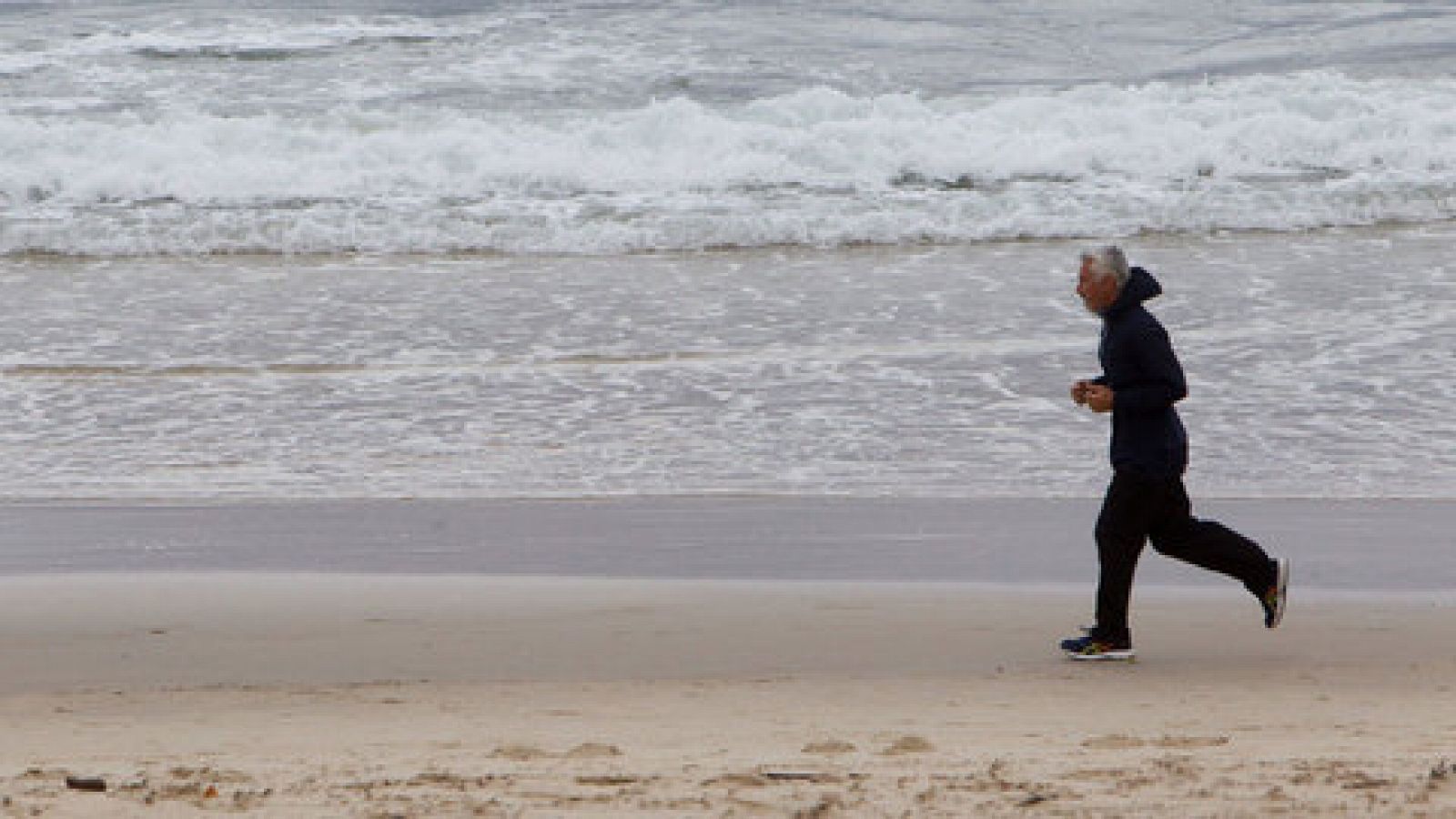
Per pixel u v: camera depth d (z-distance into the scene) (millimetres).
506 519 46688
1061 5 135375
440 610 38000
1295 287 72812
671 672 33062
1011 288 73500
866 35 126688
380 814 21422
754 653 34406
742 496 48719
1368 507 47188
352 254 82875
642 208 87562
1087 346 64375
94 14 133000
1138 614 37656
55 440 54812
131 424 56406
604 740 27422
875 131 97000
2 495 49219
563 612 37750
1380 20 130875
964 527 45562
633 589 39938
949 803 21859
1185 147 96312
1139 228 85500
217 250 83750
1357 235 84188
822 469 51281
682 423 55812
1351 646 34938
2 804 22031
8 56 120062
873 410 57031
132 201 90562
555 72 115812
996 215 86438
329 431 55500
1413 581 40438
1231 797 22047
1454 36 125125
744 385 59844
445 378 61250
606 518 46688
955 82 116625
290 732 28375
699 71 116500
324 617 37406
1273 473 50281
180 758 26109
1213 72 119000
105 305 72250
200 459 52906
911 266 78312
